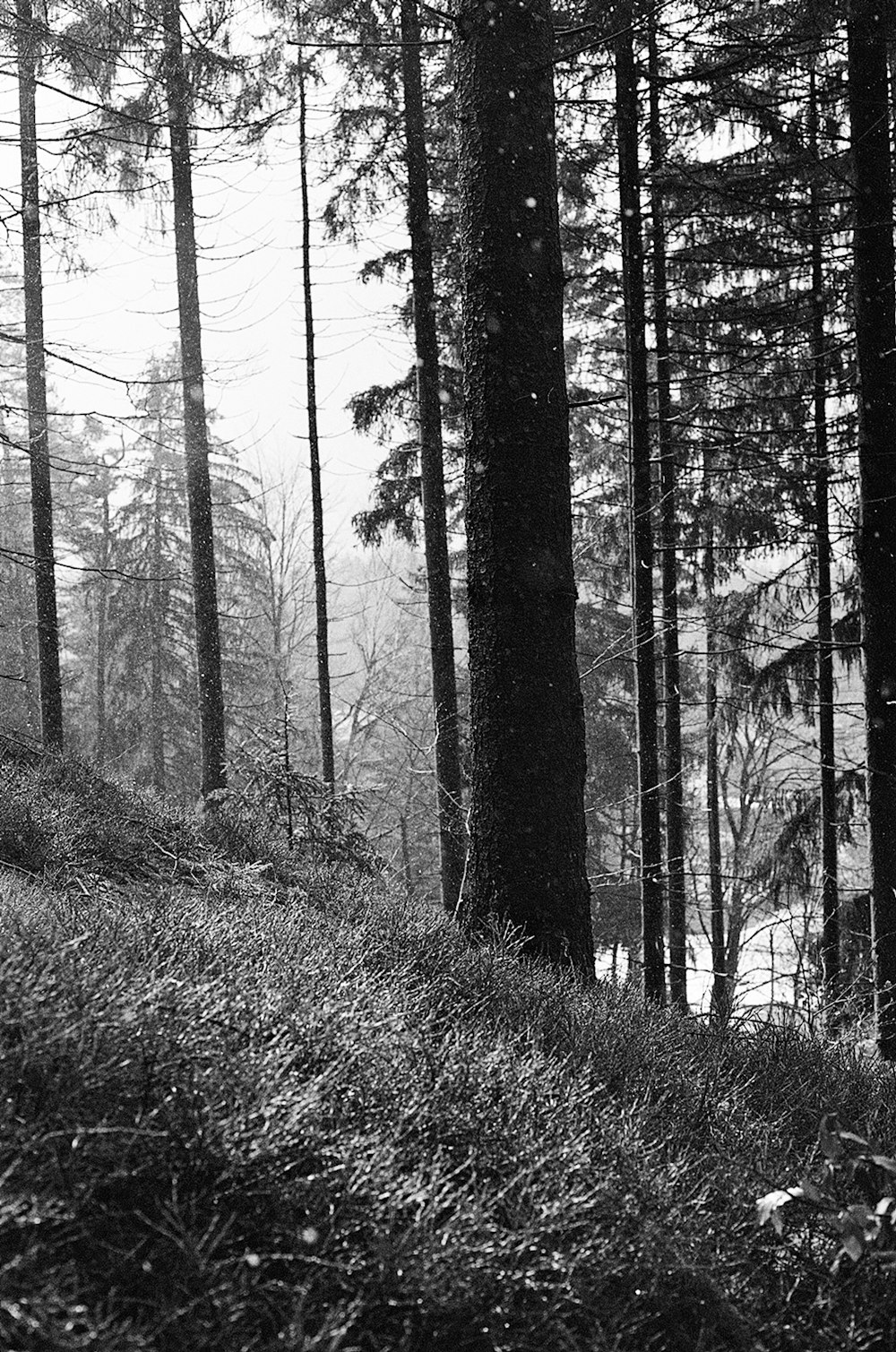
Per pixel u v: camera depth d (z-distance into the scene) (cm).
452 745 1504
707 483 1600
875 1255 317
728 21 1106
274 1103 295
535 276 697
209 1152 277
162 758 3127
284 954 467
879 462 994
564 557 700
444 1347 259
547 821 684
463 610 2097
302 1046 354
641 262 1120
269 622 3356
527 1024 488
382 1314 255
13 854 686
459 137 716
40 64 940
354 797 1163
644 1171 346
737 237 1357
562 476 703
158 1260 246
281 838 1062
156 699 3122
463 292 712
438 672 1520
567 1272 277
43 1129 263
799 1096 526
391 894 827
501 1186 315
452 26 727
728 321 1237
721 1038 590
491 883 688
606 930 2459
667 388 1493
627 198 1113
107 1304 233
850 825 1484
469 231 705
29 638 3147
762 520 1560
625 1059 482
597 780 2405
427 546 1529
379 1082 346
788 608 1571
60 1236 243
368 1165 287
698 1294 306
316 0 1312
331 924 591
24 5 912
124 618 3103
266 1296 246
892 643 995
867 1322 317
